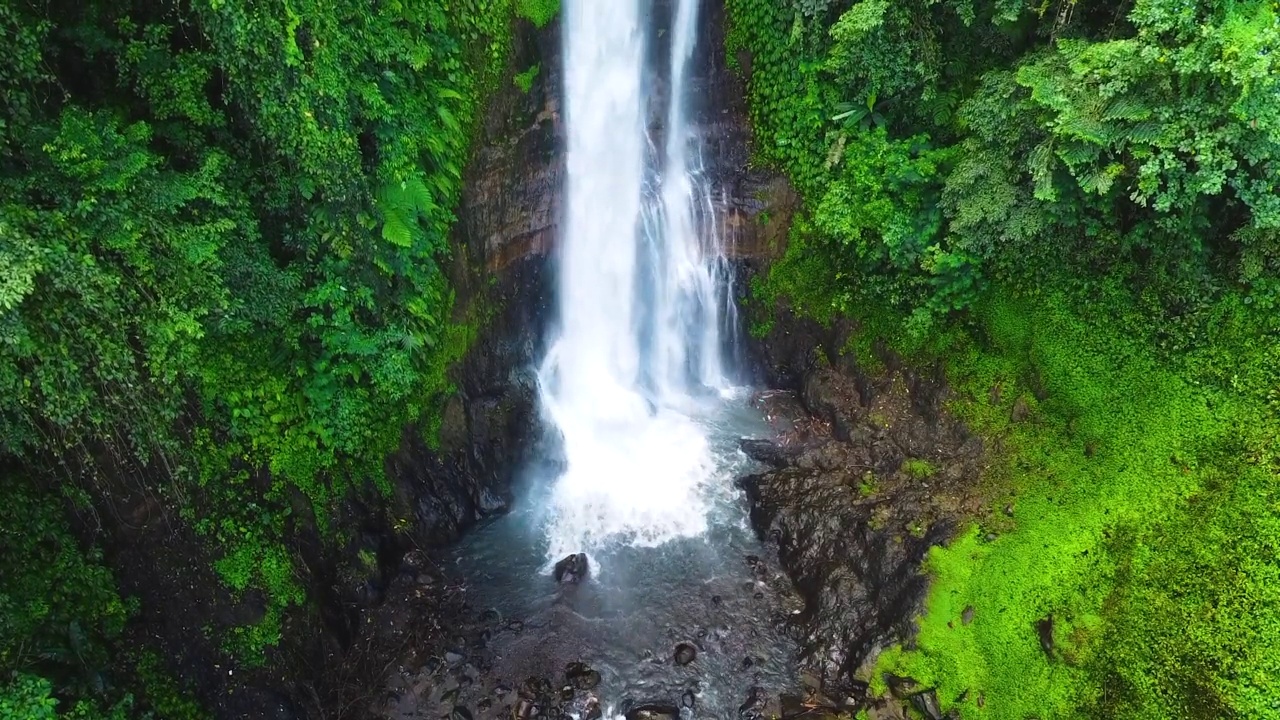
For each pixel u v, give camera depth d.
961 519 11.13
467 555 12.62
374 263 10.69
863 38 11.46
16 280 6.75
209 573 9.62
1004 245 11.53
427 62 11.15
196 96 8.68
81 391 8.05
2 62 7.13
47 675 8.30
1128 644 9.03
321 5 8.86
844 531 11.91
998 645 9.80
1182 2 7.99
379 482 11.65
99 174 7.60
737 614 11.63
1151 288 10.48
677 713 10.29
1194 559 9.13
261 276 9.48
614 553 12.64
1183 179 9.15
